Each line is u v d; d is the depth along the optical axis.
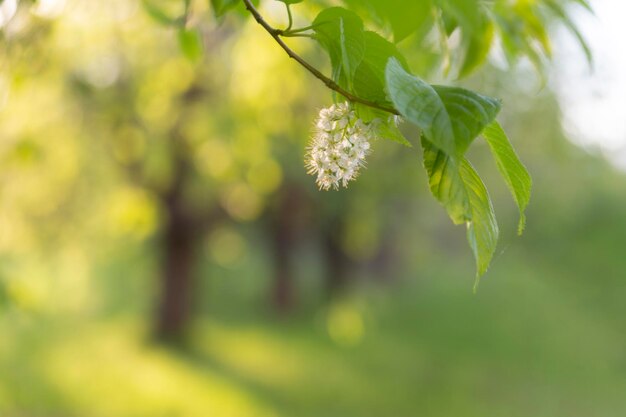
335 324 18.83
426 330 19.64
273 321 21.94
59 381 13.13
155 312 17.48
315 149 1.59
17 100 6.42
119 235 13.02
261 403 13.20
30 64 4.16
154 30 7.54
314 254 31.31
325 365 16.39
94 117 9.42
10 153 6.77
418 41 2.93
